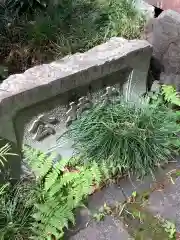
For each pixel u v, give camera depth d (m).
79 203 1.00
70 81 0.97
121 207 1.01
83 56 1.03
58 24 1.27
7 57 1.21
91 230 0.96
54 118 1.03
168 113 1.18
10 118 0.92
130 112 1.13
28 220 0.95
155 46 1.27
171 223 0.97
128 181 1.07
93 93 1.08
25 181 1.04
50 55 1.22
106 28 1.30
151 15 1.34
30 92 0.91
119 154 1.06
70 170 1.09
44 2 1.33
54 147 1.10
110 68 1.04
